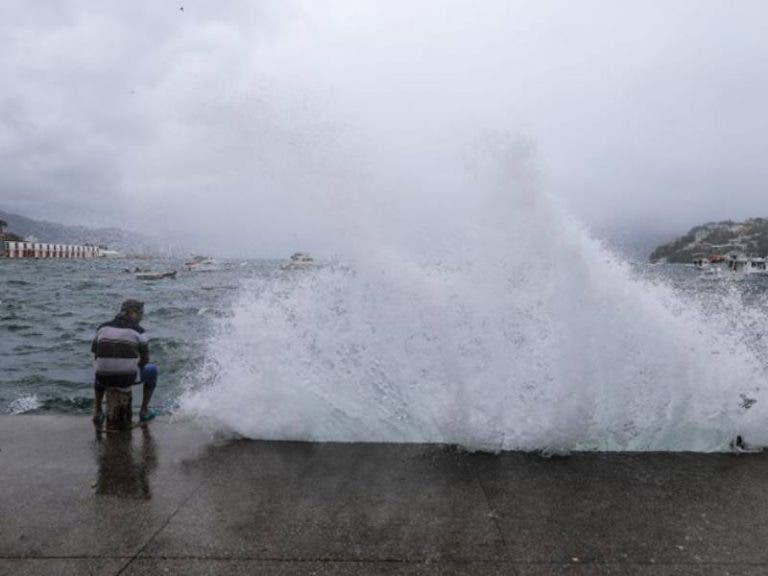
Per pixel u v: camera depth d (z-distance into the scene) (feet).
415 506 11.59
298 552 9.76
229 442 15.58
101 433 16.19
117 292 159.94
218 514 11.16
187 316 89.56
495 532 10.52
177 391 35.06
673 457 14.61
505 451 14.97
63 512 11.20
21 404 33.04
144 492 12.18
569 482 12.91
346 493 12.21
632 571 9.28
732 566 9.45
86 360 50.93
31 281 218.59
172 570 9.19
